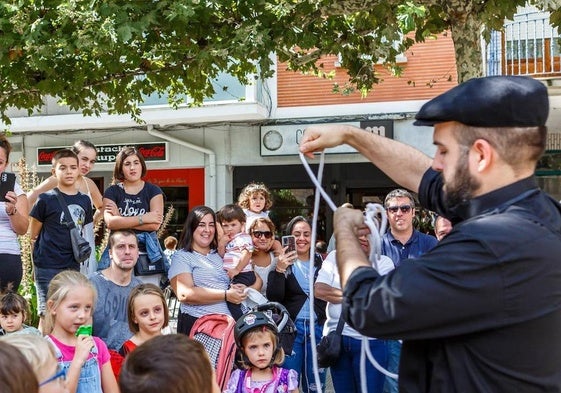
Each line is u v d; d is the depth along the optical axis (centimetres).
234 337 447
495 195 170
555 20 646
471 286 157
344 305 176
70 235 566
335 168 1306
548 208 174
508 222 162
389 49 752
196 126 1354
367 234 205
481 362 161
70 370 347
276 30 658
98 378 371
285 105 1308
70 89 762
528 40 1109
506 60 1118
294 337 510
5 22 627
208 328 471
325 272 494
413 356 176
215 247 559
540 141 169
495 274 157
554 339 163
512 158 168
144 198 595
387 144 229
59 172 575
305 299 550
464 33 674
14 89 766
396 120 1250
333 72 1027
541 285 159
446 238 169
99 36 598
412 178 223
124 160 592
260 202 673
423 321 160
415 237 540
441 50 1236
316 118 1287
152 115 1300
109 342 473
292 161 1319
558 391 164
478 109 165
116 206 581
